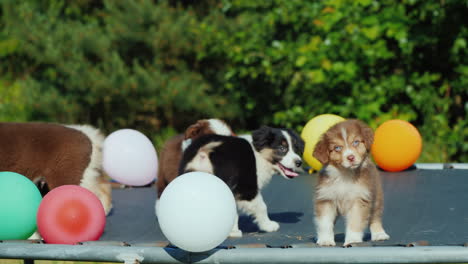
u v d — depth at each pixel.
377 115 10.09
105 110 13.23
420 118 10.63
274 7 11.45
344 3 9.80
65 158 5.16
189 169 4.70
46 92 12.62
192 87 12.60
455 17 9.70
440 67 10.36
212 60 13.05
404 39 9.45
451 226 4.84
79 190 4.53
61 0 14.20
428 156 9.69
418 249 3.69
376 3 9.83
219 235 3.63
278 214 5.52
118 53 13.01
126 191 7.18
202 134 5.42
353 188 4.13
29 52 12.83
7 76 15.15
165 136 12.79
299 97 11.07
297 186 6.85
